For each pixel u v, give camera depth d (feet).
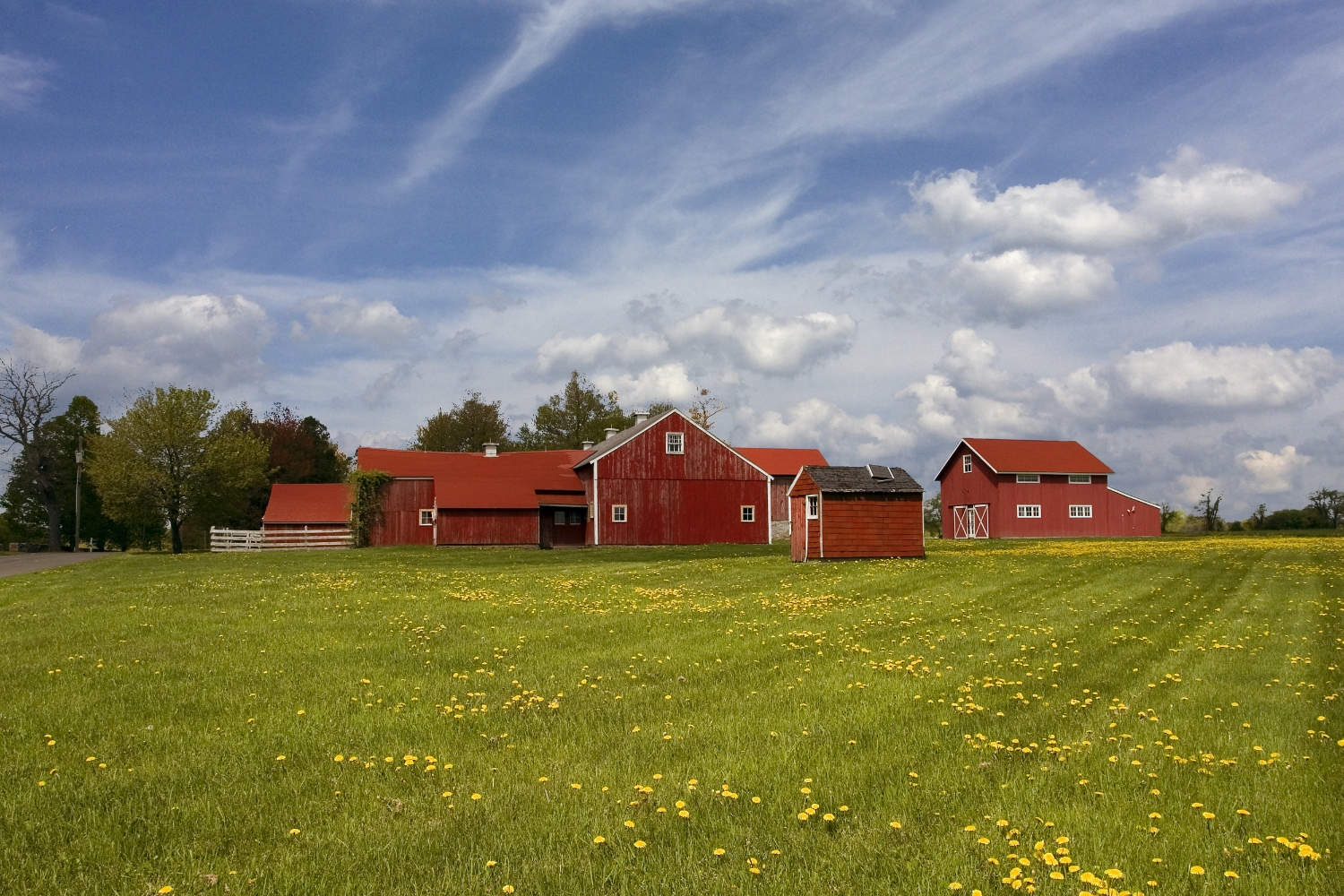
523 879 17.76
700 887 17.34
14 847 19.40
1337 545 139.74
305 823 20.95
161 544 301.02
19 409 217.97
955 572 84.28
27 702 32.73
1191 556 110.01
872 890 17.13
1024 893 16.94
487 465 187.62
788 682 35.88
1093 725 29.09
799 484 107.34
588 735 28.22
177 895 17.22
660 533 175.94
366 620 53.72
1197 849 18.88
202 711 31.45
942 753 26.04
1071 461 205.57
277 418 281.74
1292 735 27.73
